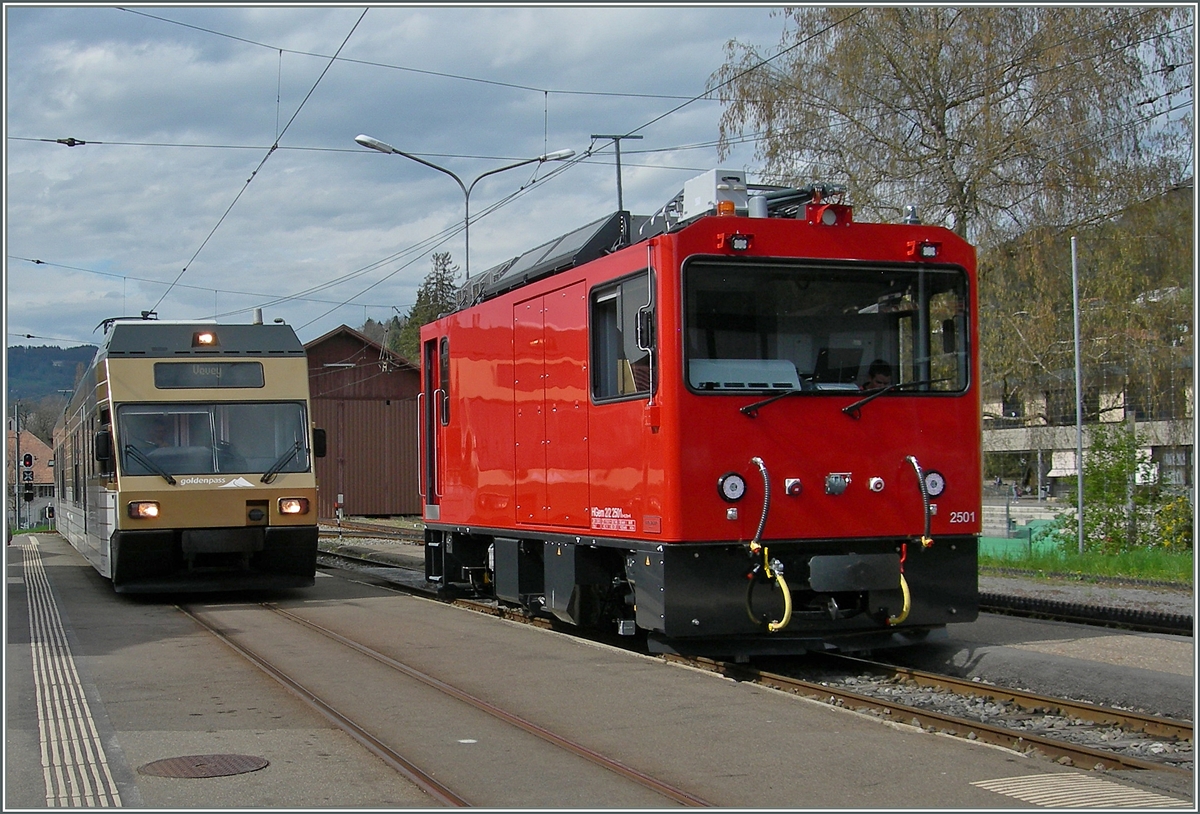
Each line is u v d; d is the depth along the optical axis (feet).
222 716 26.32
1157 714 26.61
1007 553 74.59
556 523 37.04
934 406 32.81
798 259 31.89
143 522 47.93
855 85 88.17
